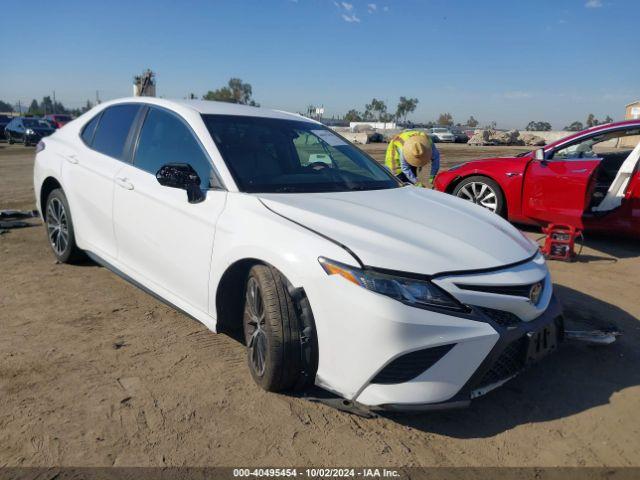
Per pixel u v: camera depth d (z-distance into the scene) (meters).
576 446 2.74
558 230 6.09
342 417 2.87
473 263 2.78
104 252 4.34
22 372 3.18
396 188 3.96
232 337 3.78
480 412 3.00
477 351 2.60
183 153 3.70
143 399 2.96
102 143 4.50
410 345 2.53
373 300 2.54
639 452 2.71
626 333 4.12
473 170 7.36
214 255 3.20
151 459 2.49
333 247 2.71
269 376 2.91
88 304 4.25
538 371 3.51
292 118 4.38
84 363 3.32
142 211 3.79
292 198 3.25
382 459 2.56
